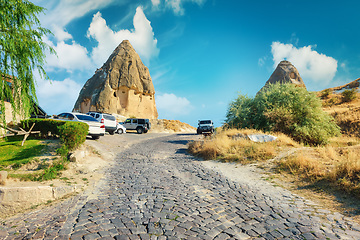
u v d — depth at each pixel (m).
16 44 6.52
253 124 17.56
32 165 8.09
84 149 10.52
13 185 6.07
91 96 65.88
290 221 3.93
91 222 3.90
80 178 7.35
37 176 6.96
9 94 6.66
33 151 9.28
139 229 3.59
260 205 4.79
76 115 14.13
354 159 6.25
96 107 62.16
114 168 9.08
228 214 4.27
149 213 4.32
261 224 3.81
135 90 68.19
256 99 18.61
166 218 4.06
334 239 3.26
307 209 4.51
